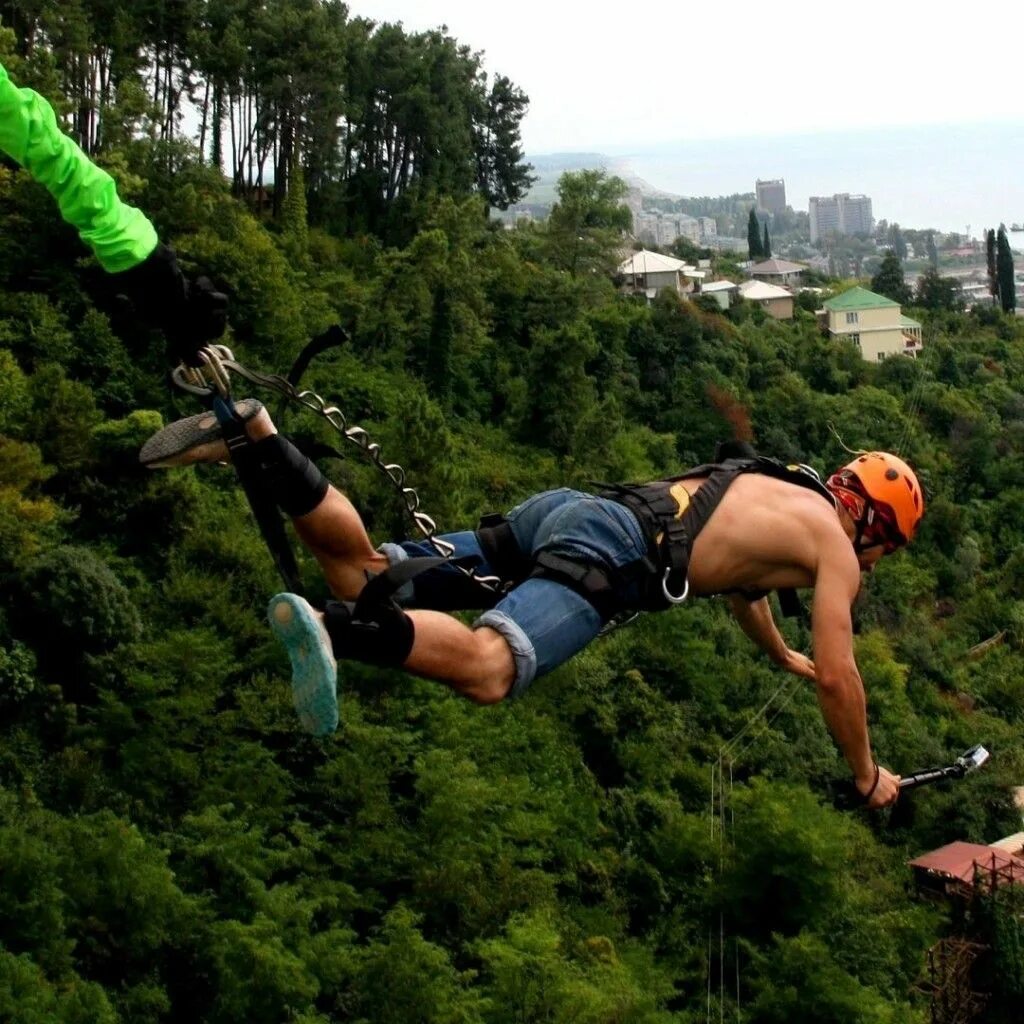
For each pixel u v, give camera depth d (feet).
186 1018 67.21
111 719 79.77
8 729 79.56
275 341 139.44
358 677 91.76
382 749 85.46
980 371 249.96
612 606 15.58
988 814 130.21
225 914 71.05
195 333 13.97
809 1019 80.59
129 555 102.12
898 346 277.23
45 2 148.25
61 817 72.23
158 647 81.87
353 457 115.44
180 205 138.62
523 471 151.94
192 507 106.22
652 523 15.97
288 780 83.61
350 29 213.87
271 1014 65.77
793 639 141.38
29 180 126.21
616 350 193.36
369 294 165.27
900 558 178.40
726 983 89.30
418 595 16.79
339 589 16.03
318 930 76.38
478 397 168.55
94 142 159.94
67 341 117.39
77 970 64.59
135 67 172.55
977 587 186.50
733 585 16.76
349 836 81.25
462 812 82.69
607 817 102.63
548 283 193.16
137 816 75.46
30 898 62.28
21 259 124.77
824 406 208.44
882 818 123.95
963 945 99.81
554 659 14.98
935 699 151.43
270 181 231.50
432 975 69.97
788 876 89.30
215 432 14.87
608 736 111.86
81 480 102.32
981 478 212.84
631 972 82.12
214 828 73.67
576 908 90.07
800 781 120.26
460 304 167.73
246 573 102.53
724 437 191.21
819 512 16.85
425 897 79.77
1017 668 168.14
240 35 183.93
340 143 214.69
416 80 218.38
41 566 86.38
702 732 119.75
